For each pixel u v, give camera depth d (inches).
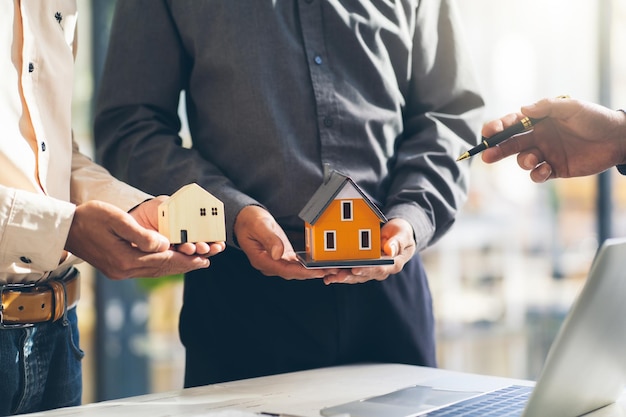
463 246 111.0
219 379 51.5
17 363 40.7
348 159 51.3
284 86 50.9
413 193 49.9
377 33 52.5
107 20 103.7
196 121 54.8
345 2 52.1
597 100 105.4
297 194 50.4
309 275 43.6
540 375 29.3
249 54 50.5
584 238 109.7
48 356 42.7
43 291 41.6
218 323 51.6
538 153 47.3
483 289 111.6
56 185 44.1
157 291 106.4
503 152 47.3
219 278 51.5
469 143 55.0
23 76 41.9
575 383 31.2
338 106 50.9
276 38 50.9
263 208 46.8
